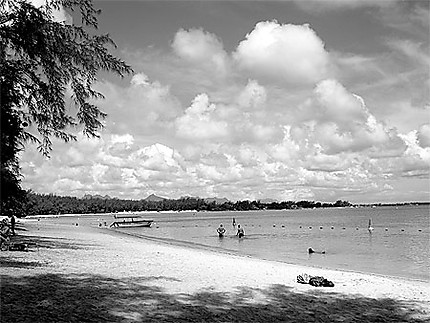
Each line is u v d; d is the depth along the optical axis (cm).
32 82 1076
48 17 1044
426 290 1831
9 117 1080
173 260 2414
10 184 2161
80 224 12031
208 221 15200
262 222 13012
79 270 1708
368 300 1516
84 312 1040
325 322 1169
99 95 1114
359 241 5684
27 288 1262
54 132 1145
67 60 1049
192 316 1095
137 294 1292
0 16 999
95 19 1072
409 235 6731
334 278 2109
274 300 1388
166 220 17425
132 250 3105
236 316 1141
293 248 4719
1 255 2055
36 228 6675
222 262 2538
